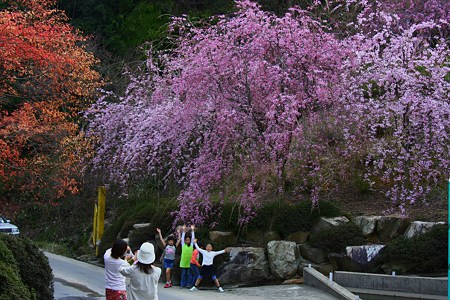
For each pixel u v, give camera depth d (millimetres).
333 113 15086
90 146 20047
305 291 12898
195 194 15359
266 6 24656
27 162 19500
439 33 19594
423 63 14844
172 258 14953
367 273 13312
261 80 14875
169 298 12422
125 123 18688
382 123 14938
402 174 15078
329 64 15047
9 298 7949
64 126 18250
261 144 15008
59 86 18453
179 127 16344
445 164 14312
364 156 16078
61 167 19547
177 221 16531
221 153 15164
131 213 19547
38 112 18625
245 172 15078
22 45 16234
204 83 15133
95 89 22047
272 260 14430
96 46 28750
